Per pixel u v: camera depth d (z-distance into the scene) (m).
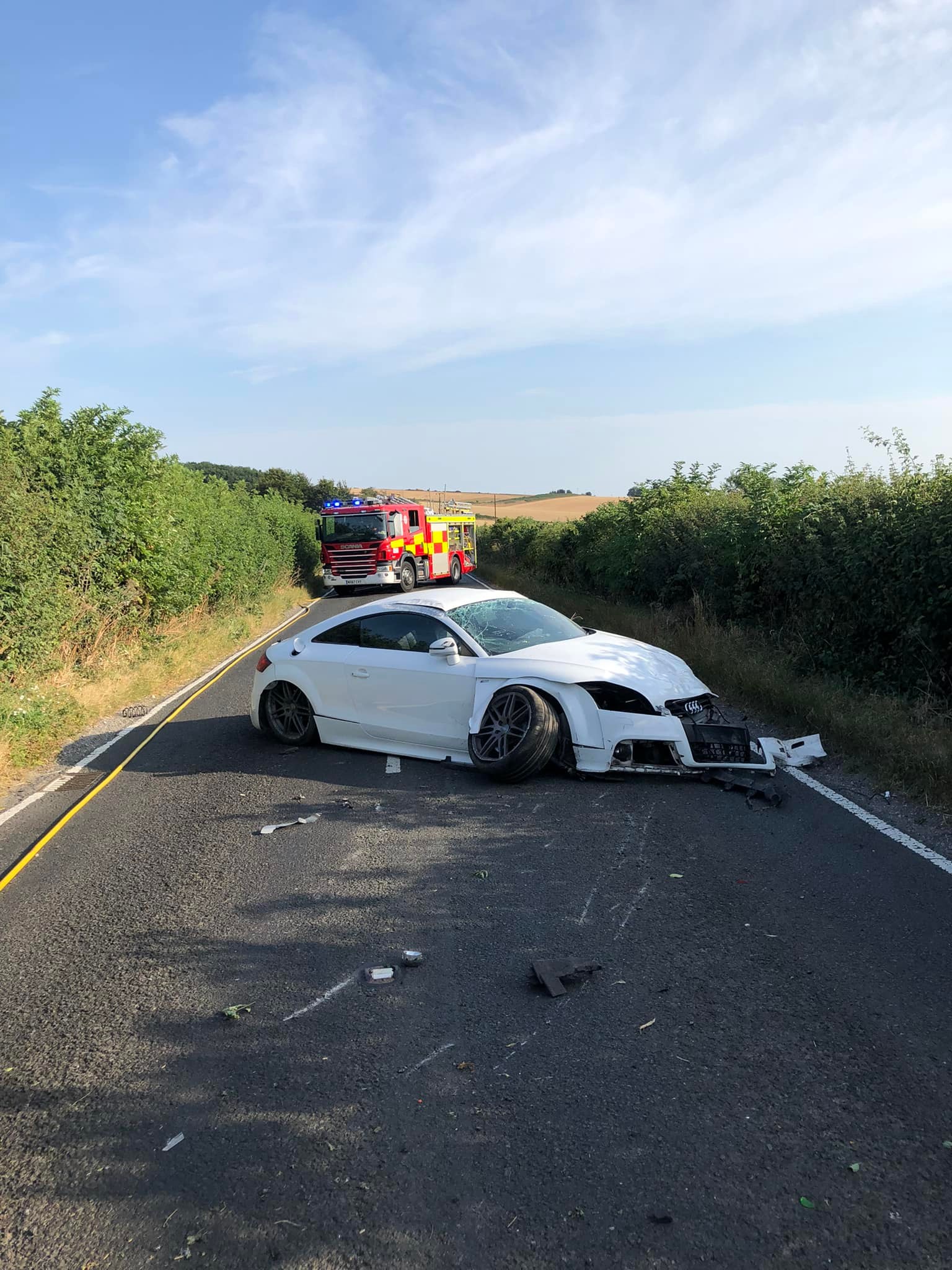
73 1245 2.32
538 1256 2.18
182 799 6.51
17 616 10.46
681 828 5.23
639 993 3.41
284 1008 3.45
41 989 3.74
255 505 27.86
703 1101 2.74
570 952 3.77
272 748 7.92
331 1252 2.23
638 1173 2.45
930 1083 2.77
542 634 7.24
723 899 4.21
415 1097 2.84
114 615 13.87
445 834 5.34
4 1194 2.54
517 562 39.16
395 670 7.11
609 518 21.38
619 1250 2.19
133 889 4.79
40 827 6.11
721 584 13.09
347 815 5.84
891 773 5.95
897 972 3.46
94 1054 3.23
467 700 6.69
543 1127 2.66
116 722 9.77
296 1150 2.63
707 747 6.05
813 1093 2.75
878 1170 2.41
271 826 5.69
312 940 4.02
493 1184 2.44
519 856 4.91
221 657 14.59
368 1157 2.58
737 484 15.40
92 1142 2.73
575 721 6.23
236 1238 2.30
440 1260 2.19
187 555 16.64
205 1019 3.41
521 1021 3.25
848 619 9.28
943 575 7.63
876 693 8.20
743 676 8.98
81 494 12.96
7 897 4.82
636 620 13.77
